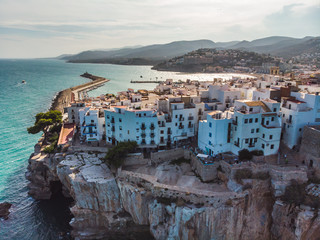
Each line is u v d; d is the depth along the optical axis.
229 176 70.81
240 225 66.94
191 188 70.06
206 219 65.50
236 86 126.00
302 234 60.12
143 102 109.00
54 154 91.12
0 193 90.12
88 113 96.19
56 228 76.62
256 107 75.88
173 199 69.00
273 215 65.81
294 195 63.62
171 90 128.38
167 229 68.06
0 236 72.94
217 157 79.06
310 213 59.78
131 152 85.56
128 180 76.00
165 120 89.06
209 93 105.75
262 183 68.06
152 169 80.56
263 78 133.88
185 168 81.75
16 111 183.88
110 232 74.19
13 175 100.06
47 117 115.62
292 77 141.38
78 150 91.19
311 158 69.94
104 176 77.69
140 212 72.38
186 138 92.25
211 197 66.38
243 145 76.25
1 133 139.62
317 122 77.75
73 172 79.25
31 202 87.31
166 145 89.75
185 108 90.19
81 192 75.50
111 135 92.62
